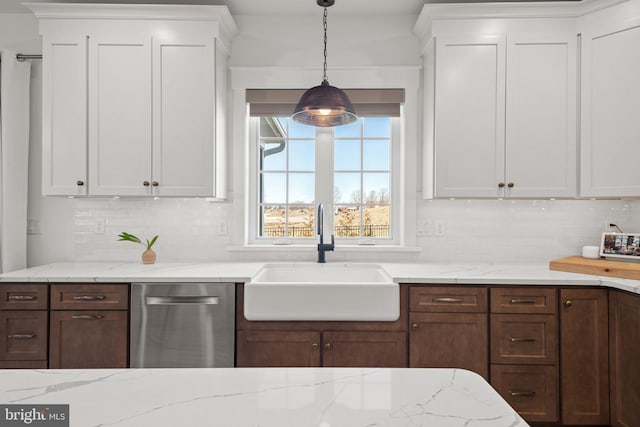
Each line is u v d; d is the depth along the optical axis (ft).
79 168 8.04
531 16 7.89
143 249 9.22
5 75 8.43
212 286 7.01
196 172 8.08
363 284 6.79
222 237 9.26
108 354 7.01
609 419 6.74
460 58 8.02
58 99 8.02
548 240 9.00
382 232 9.64
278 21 9.22
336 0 8.56
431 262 8.98
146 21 8.02
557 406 6.82
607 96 7.59
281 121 9.64
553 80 7.91
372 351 6.95
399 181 9.51
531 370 6.86
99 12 7.94
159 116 8.05
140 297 7.01
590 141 7.74
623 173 7.45
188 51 8.05
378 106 9.24
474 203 9.11
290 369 2.94
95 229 9.20
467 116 8.02
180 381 2.69
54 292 7.02
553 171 7.91
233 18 9.22
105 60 8.02
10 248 8.50
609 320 6.77
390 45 9.20
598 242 8.91
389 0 8.57
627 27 7.41
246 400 2.41
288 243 9.60
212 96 8.06
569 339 6.82
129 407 2.31
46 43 8.01
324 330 6.92
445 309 6.98
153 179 8.07
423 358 6.97
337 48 9.20
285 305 6.77
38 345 7.01
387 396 2.48
